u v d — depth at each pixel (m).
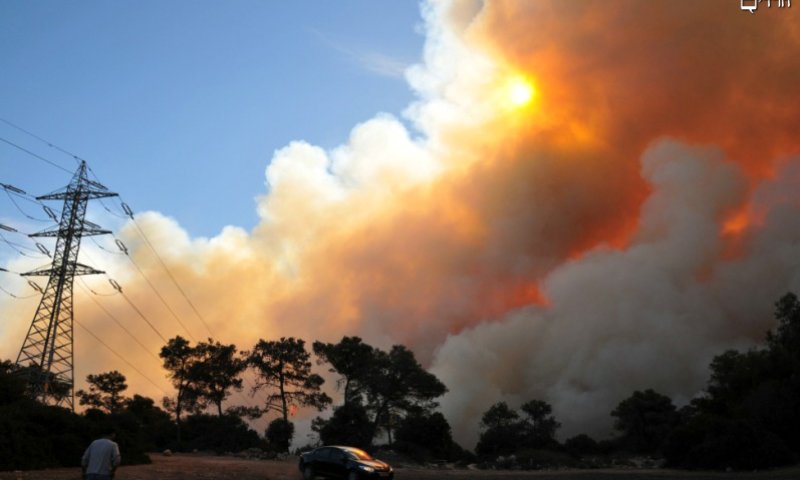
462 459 83.31
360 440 74.38
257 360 87.75
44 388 65.25
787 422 56.88
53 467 37.12
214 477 36.19
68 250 72.19
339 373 84.50
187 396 98.56
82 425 41.91
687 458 57.31
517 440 96.75
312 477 35.69
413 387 81.56
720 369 80.25
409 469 61.72
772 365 66.00
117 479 32.22
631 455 93.81
